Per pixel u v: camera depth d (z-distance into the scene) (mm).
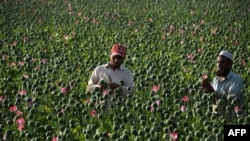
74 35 27031
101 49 23641
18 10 35500
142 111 14039
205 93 14641
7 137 12469
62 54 22344
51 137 12281
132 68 19750
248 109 14352
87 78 17938
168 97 15602
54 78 18156
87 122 13586
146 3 39156
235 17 33188
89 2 39250
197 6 37781
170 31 28047
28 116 13594
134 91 14469
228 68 13445
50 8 36656
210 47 24219
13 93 16000
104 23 31000
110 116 13812
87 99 14531
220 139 12398
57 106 14195
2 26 29875
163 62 20500
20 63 19516
